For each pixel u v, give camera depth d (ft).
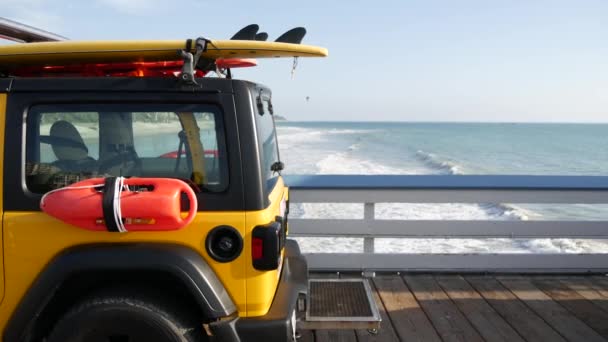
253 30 9.04
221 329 7.78
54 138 8.11
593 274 16.71
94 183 7.50
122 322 7.75
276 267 7.95
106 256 7.55
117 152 8.20
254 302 7.97
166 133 8.13
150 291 8.04
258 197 7.98
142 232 7.79
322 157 111.34
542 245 33.01
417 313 13.69
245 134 8.03
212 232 7.86
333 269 16.61
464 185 16.08
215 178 8.05
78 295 8.25
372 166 94.48
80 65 8.79
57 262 7.57
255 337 7.97
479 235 16.38
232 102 8.04
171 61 8.78
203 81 8.05
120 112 8.08
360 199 16.20
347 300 12.75
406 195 16.16
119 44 7.95
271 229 7.90
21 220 7.79
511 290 15.39
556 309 13.98
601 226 16.35
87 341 7.74
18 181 7.90
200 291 7.62
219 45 8.18
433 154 125.18
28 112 8.02
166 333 7.74
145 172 8.20
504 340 12.10
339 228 16.43
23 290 7.84
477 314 13.64
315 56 8.83
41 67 8.85
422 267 16.66
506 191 16.15
